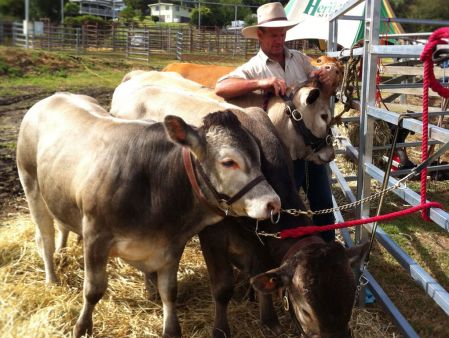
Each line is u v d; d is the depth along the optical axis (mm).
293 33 10945
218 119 2791
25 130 3984
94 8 72250
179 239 3234
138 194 3057
